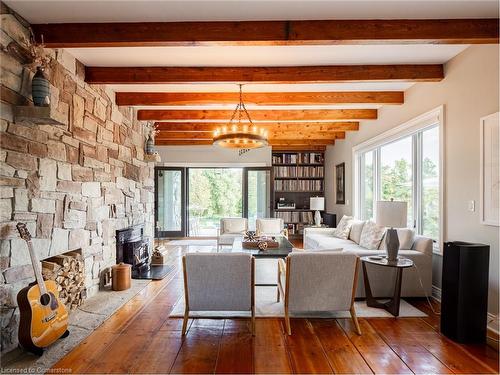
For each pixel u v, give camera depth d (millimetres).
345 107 5145
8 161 2357
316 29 2541
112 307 3275
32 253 2383
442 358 2314
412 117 4070
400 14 2461
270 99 4281
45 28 2602
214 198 8727
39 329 2326
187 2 2295
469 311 2543
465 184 3092
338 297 2738
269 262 5332
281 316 3066
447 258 2682
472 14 2459
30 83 2604
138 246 4855
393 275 3504
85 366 2188
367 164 5938
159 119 5148
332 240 5172
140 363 2229
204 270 2617
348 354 2363
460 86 3150
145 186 5449
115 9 2396
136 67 3441
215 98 4262
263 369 2158
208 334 2684
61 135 2992
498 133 2680
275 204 8812
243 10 2400
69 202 3129
